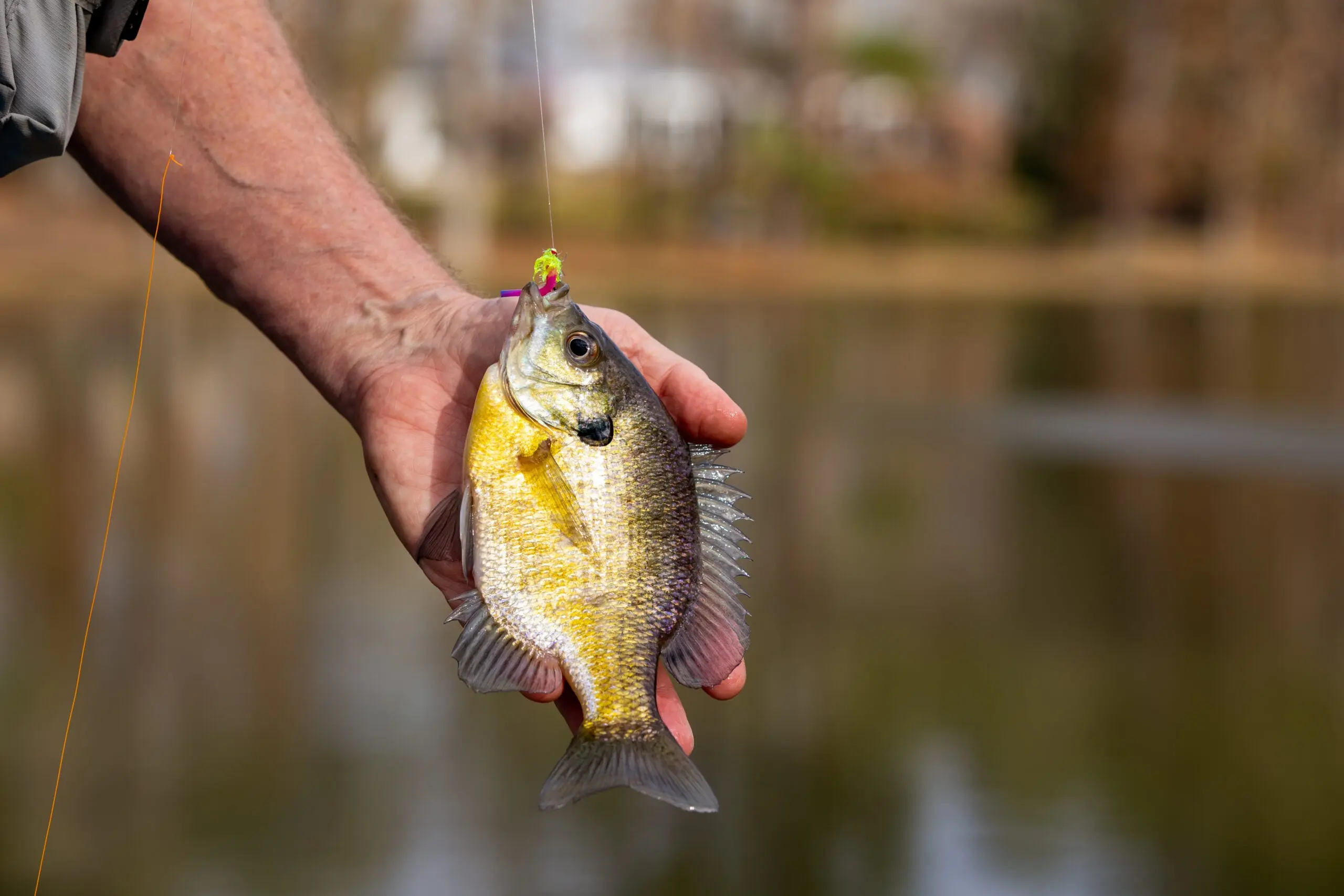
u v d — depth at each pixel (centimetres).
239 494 1430
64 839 679
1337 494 1628
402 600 1082
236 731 809
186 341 2600
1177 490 1645
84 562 1141
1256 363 2984
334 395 319
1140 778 813
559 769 257
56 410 1816
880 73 6406
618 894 648
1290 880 698
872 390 2467
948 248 5919
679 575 277
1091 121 6316
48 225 3706
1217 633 1099
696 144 5991
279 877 651
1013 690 958
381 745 801
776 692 940
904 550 1336
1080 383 2636
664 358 310
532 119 5775
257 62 319
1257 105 6241
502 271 4466
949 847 723
